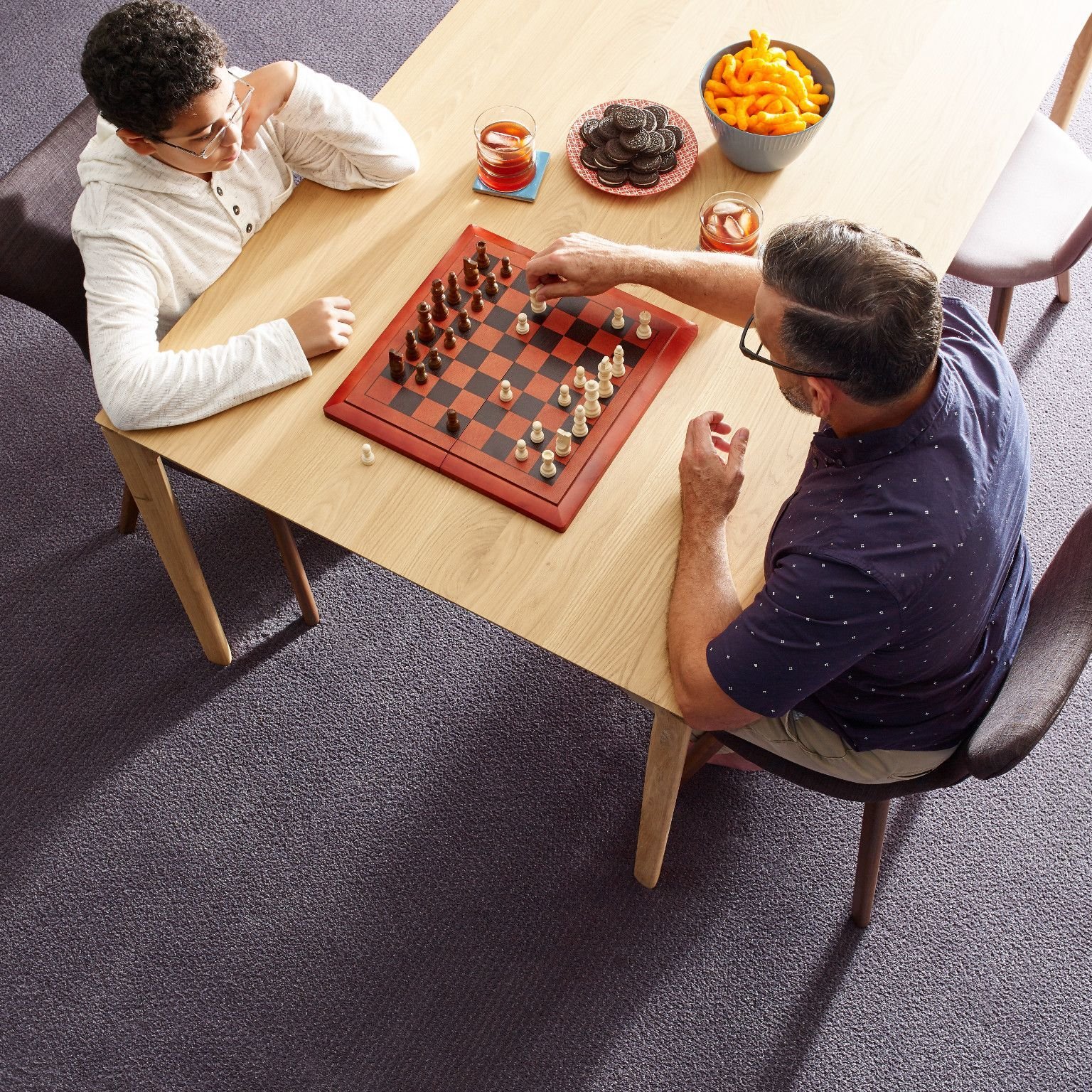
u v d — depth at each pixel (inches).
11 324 113.9
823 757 72.4
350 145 76.9
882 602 56.1
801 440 70.3
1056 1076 85.1
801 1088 85.0
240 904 91.4
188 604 92.0
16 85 126.4
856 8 85.4
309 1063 85.7
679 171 79.7
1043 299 116.1
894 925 90.3
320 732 97.9
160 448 70.7
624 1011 87.3
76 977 88.6
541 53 85.0
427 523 68.1
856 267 51.6
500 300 75.3
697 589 64.1
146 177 72.8
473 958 89.1
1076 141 121.7
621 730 97.6
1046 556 105.0
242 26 129.4
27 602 103.0
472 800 95.1
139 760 97.0
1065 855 92.5
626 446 70.3
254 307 75.4
